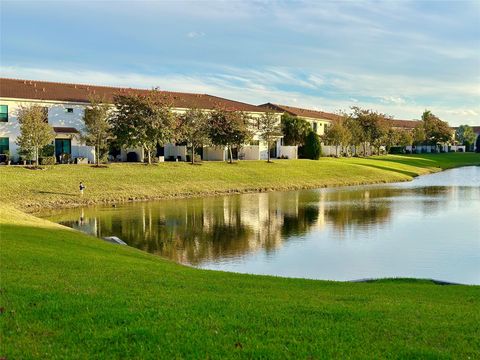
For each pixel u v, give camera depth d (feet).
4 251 54.80
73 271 47.98
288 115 295.28
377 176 229.66
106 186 152.66
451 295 46.91
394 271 69.15
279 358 26.84
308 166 231.30
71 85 219.61
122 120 187.32
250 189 178.50
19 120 168.35
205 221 109.81
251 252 79.66
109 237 86.07
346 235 94.27
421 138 485.97
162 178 170.81
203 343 28.58
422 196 161.58
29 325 30.83
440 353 28.09
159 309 34.91
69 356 26.61
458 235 94.38
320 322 33.17
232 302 38.06
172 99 211.41
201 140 210.38
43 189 139.95
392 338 30.55
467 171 298.35
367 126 356.59
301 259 75.41
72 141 190.39
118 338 29.09
